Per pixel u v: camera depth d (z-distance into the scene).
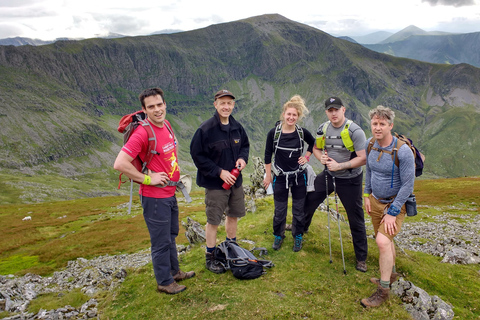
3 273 23.17
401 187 5.90
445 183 70.12
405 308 6.12
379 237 6.04
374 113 5.95
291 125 7.48
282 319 5.55
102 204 69.69
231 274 7.15
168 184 6.09
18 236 38.34
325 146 7.69
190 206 52.00
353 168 7.27
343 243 9.22
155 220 6.09
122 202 71.56
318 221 11.56
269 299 6.13
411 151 5.85
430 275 8.22
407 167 5.79
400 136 6.11
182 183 6.80
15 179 178.38
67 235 37.31
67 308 7.82
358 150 7.00
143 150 5.77
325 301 6.16
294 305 5.97
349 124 7.16
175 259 6.87
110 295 7.13
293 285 6.72
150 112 5.65
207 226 7.26
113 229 36.94
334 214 14.66
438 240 20.14
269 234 10.30
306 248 8.70
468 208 37.34
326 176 7.76
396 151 5.92
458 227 25.06
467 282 8.30
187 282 6.88
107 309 6.39
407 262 8.52
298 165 7.78
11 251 32.91
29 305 9.45
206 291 6.46
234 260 7.02
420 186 70.44
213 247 7.40
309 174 7.97
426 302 6.24
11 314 8.73
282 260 7.94
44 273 21.33
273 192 8.16
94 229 38.19
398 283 6.67
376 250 8.87
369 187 6.77
